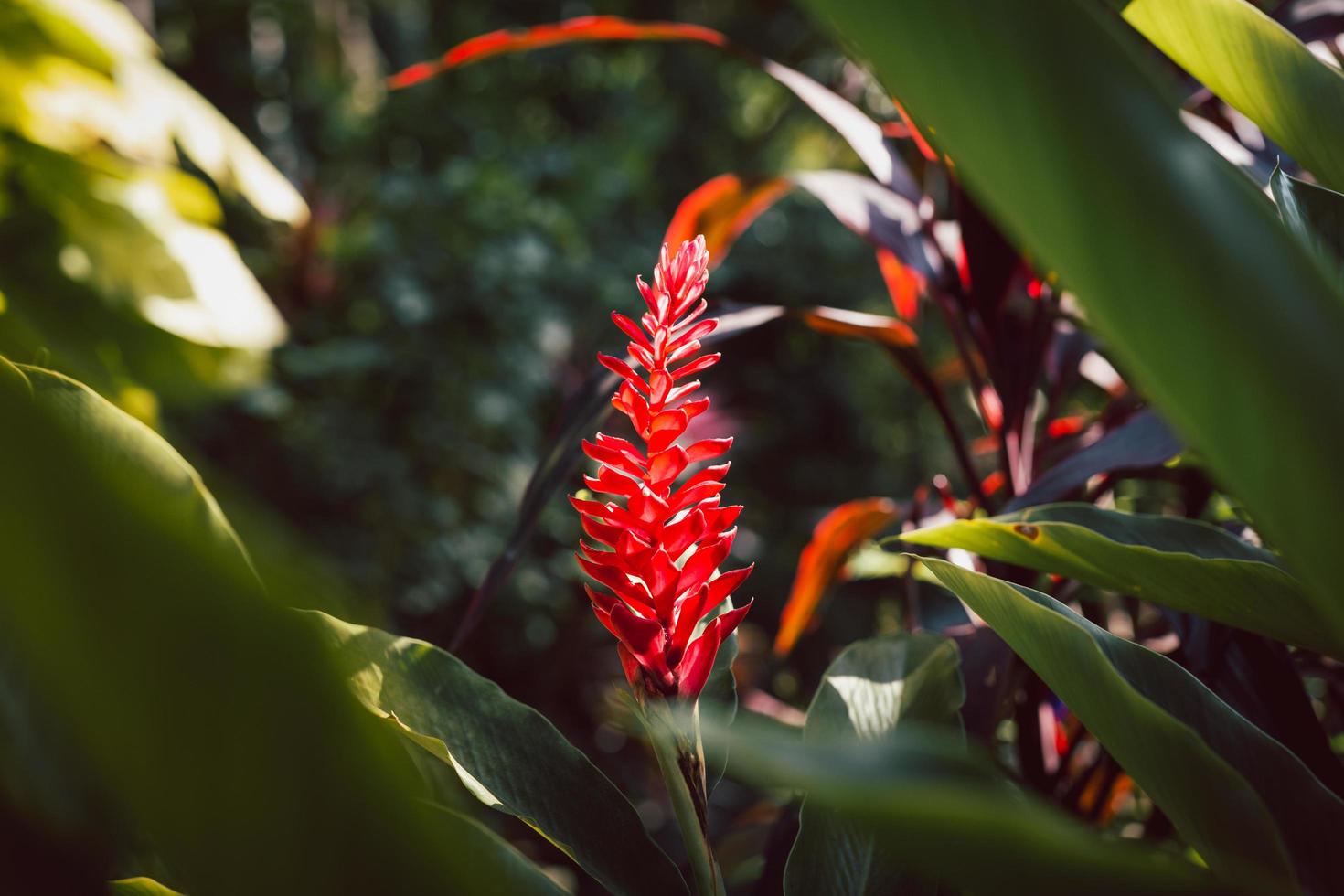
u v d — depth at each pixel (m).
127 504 0.40
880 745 0.52
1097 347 1.33
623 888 0.81
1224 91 0.89
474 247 4.39
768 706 1.79
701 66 6.33
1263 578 0.79
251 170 2.05
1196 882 0.55
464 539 4.08
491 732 0.87
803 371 5.79
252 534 0.44
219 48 4.96
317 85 4.91
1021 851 0.52
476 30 5.54
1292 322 0.47
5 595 0.40
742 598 4.83
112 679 0.40
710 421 3.07
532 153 4.96
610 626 0.79
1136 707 0.67
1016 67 0.44
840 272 5.97
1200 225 0.46
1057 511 0.95
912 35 0.45
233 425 3.82
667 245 0.79
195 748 0.41
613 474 0.78
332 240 4.14
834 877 0.85
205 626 0.40
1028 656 0.75
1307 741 0.97
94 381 0.69
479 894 0.48
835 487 5.48
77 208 1.77
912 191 1.37
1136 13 0.87
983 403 1.37
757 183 1.40
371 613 0.45
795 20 6.28
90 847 0.54
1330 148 0.87
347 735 0.42
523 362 4.29
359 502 3.95
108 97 1.82
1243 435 0.50
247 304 1.89
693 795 0.79
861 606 4.38
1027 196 0.47
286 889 0.43
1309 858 0.74
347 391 4.16
